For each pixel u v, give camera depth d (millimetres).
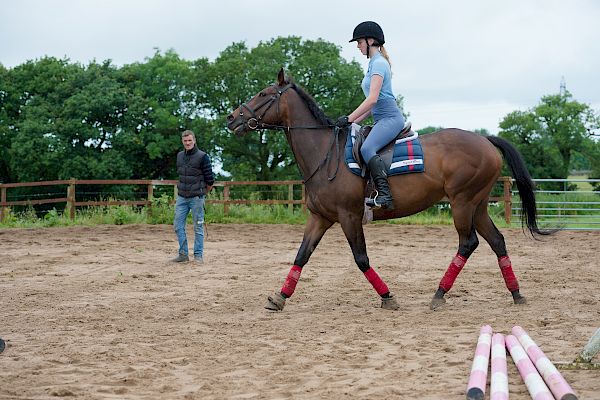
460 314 7703
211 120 45625
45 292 9562
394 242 16312
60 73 48375
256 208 22109
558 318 7352
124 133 44062
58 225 20297
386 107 8000
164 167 48781
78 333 6910
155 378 5230
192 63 49750
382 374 5230
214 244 16250
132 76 48562
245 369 5488
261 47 47031
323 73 44406
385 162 7855
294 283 8227
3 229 19234
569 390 4234
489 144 8117
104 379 5195
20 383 5102
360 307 8406
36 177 44750
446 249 15039
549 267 12016
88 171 42688
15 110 48750
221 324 7375
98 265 12625
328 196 8055
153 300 8945
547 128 46781
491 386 4469
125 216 20828
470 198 7980
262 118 8375
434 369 5348
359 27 8078
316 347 6195
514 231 18625
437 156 7922
